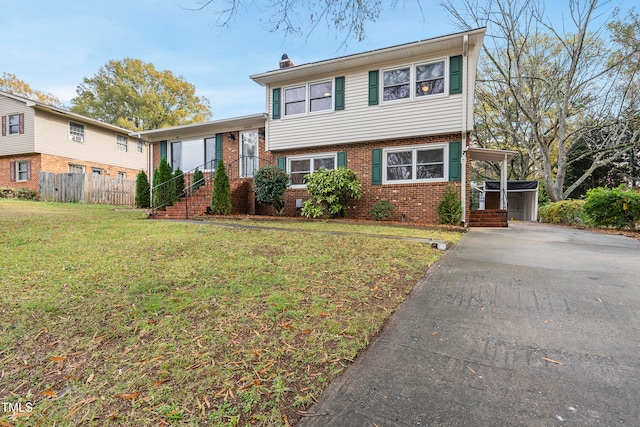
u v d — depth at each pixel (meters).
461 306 3.09
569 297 3.30
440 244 5.89
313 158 11.76
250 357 2.17
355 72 10.77
